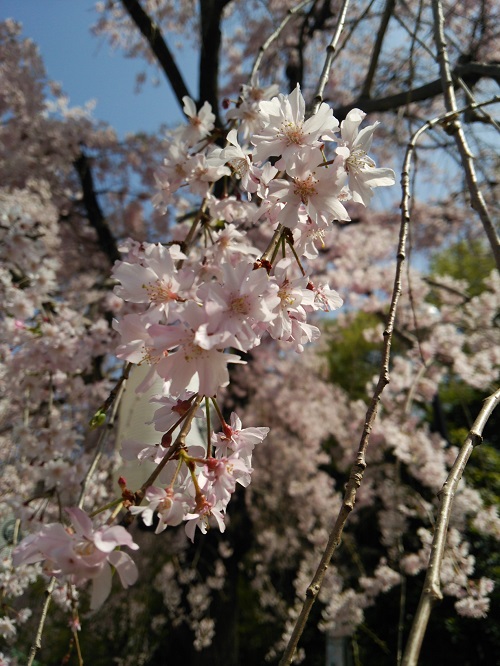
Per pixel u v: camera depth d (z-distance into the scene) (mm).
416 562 4172
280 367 6789
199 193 1688
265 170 1161
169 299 977
